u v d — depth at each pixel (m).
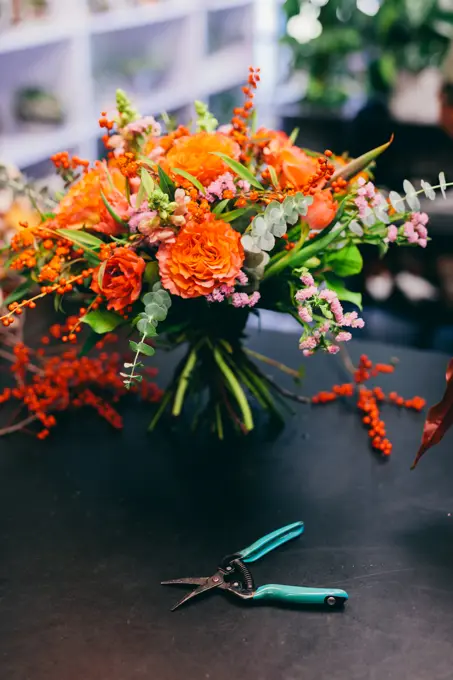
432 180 2.93
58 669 0.90
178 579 1.01
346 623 0.96
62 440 1.30
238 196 1.10
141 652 0.92
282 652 0.93
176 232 1.08
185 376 1.23
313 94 3.23
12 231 1.48
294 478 1.21
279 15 4.07
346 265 1.20
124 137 1.18
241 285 1.11
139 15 3.35
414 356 1.53
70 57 3.09
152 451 1.27
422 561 1.05
